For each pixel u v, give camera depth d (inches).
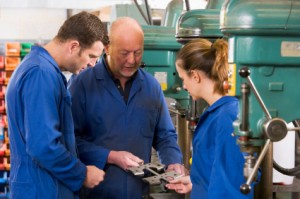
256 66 49.5
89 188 78.9
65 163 67.3
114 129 83.3
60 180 69.1
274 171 71.1
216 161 53.9
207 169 58.0
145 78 87.3
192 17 77.1
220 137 54.4
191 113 79.0
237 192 51.8
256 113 48.8
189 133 87.4
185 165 90.7
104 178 81.4
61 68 72.6
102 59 85.8
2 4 200.7
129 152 82.7
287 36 48.8
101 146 83.0
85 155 81.5
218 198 52.6
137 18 120.3
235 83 50.1
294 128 47.6
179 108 92.4
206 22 75.8
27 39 206.8
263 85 49.7
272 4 48.0
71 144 72.1
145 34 90.6
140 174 75.9
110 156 80.4
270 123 46.6
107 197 82.0
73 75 87.3
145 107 85.3
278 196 75.9
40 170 68.3
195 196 61.2
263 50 48.8
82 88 84.0
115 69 82.9
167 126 89.9
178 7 98.0
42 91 65.2
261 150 49.4
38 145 64.7
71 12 208.1
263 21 47.6
